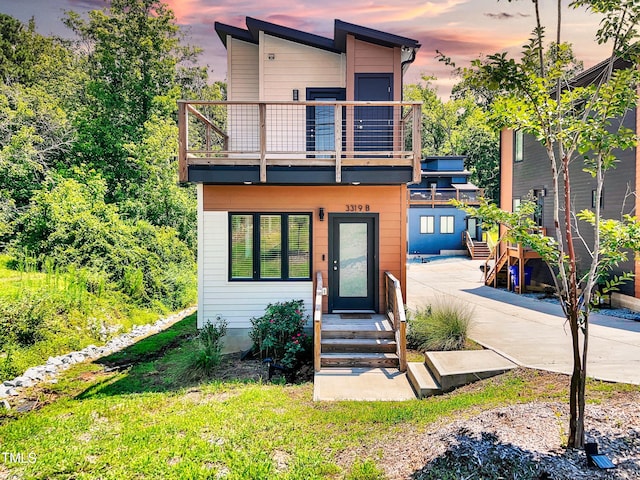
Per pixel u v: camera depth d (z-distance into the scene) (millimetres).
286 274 9125
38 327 9312
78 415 5898
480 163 39906
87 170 19797
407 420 4930
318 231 9117
